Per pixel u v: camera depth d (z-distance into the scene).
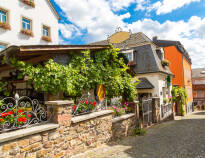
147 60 13.70
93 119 5.03
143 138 6.75
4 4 11.57
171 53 20.36
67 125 4.06
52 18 15.90
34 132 3.23
